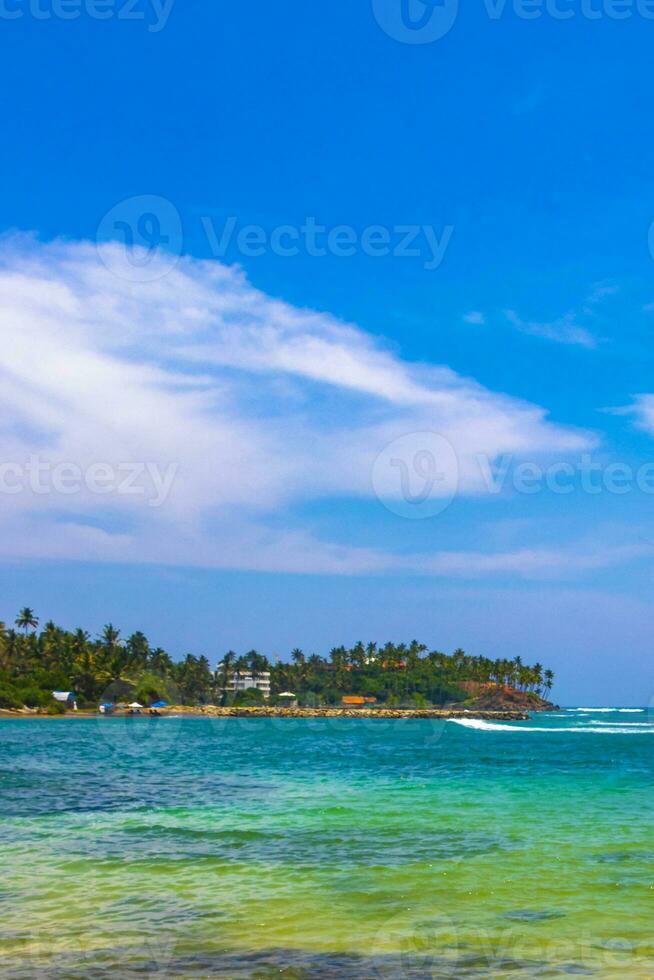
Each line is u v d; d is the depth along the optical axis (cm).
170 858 1431
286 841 1598
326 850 1501
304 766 3972
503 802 2258
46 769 3578
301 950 911
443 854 1459
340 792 2564
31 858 1430
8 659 13925
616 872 1307
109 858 1427
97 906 1103
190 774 3353
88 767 3756
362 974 834
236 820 1895
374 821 1880
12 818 1930
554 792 2550
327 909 1090
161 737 8606
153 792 2545
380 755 5059
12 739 6844
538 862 1387
